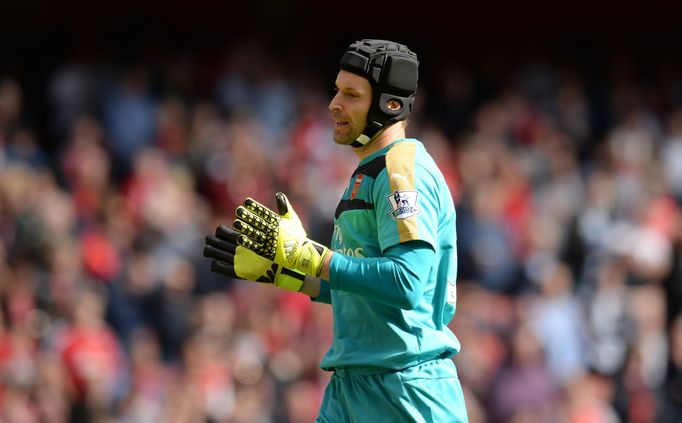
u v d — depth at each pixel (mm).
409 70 17891
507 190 49938
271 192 49500
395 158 17562
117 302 39625
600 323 44219
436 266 17844
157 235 42781
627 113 59531
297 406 35812
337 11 66812
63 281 38281
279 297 41156
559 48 67750
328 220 46906
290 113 55250
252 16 64875
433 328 17922
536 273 45406
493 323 40719
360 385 17969
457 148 56219
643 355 43188
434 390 17781
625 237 48375
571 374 41375
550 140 55281
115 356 37125
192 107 54000
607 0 68625
